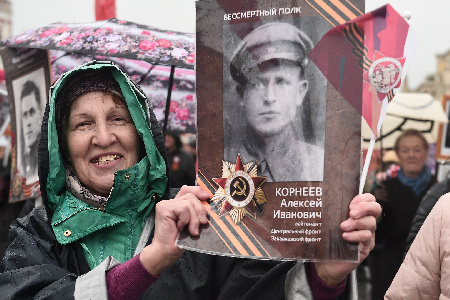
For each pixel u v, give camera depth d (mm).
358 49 1680
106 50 2551
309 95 1718
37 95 2893
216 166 1769
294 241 1711
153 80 3141
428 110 4902
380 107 1674
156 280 1909
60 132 2037
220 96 1768
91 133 1997
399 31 1647
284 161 1729
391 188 4359
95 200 2006
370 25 1666
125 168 2020
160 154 2053
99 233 2010
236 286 1930
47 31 2746
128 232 2016
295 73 1725
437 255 2377
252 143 1749
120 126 2018
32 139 2896
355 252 1684
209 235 1748
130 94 2002
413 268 2426
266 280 1884
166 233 1761
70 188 2035
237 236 1736
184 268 1949
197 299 1925
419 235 2447
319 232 1702
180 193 1807
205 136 1773
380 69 1663
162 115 3111
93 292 1754
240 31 1755
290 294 1841
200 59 1775
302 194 1718
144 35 2650
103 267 1809
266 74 1741
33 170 2887
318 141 1710
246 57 1753
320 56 1708
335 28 1688
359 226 1679
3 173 4223
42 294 1794
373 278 4172
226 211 1753
